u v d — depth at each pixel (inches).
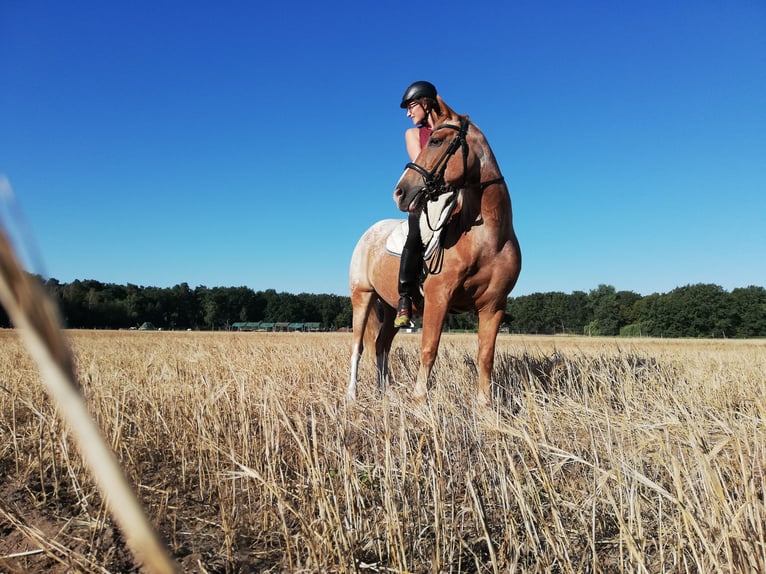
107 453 13.2
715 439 159.6
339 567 102.7
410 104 212.7
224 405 187.3
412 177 195.0
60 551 105.3
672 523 108.3
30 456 157.9
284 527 108.4
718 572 88.0
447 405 171.2
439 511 112.8
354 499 122.0
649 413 189.6
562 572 99.5
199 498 141.1
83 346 641.6
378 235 265.0
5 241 9.9
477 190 197.3
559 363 266.2
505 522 111.1
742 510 92.9
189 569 105.6
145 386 230.2
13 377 278.5
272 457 146.9
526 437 116.3
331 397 218.8
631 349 382.9
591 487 124.9
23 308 10.2
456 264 199.2
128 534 13.5
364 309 268.8
